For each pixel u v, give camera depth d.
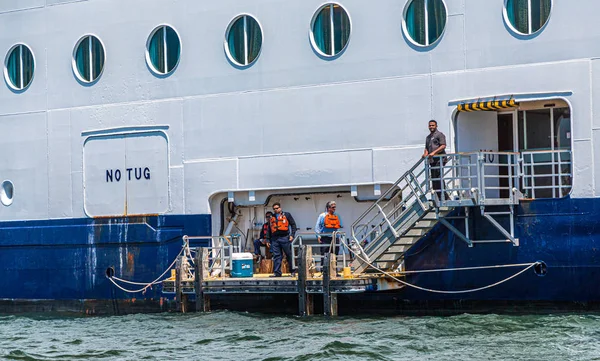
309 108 30.36
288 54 30.69
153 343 25.42
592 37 26.34
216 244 32.06
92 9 34.19
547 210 26.52
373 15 29.38
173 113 32.69
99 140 34.00
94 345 25.70
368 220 30.36
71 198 34.47
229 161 31.64
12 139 35.72
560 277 26.41
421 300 28.30
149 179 33.06
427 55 28.56
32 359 23.73
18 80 35.72
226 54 31.69
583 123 26.39
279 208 29.67
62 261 34.53
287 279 28.33
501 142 29.22
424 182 27.22
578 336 23.50
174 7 32.66
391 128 29.09
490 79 27.66
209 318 29.03
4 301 35.59
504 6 27.48
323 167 30.11
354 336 24.67
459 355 21.81
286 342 24.41
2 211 35.72
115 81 33.72
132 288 33.19
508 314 27.06
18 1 35.62
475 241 27.30
